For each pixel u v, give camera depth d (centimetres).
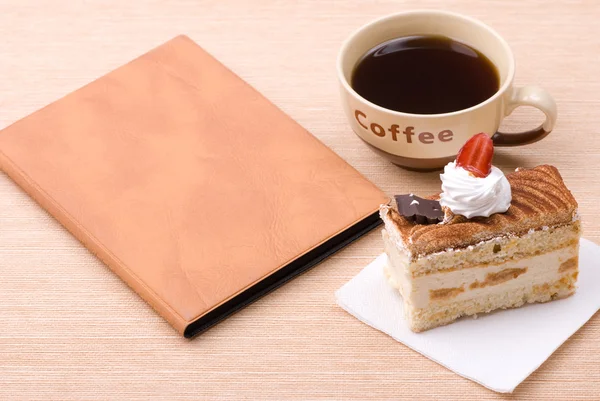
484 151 91
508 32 110
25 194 103
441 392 90
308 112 107
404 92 99
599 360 91
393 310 94
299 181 100
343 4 114
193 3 115
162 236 98
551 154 102
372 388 91
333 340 93
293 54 111
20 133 105
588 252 96
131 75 108
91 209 99
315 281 96
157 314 95
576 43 109
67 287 97
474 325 93
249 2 115
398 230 91
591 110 104
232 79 107
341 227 97
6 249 99
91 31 113
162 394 91
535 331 92
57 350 94
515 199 92
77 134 104
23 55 112
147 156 103
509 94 97
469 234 90
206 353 93
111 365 93
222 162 102
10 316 96
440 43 102
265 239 97
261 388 91
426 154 98
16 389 92
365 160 103
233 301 95
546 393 90
